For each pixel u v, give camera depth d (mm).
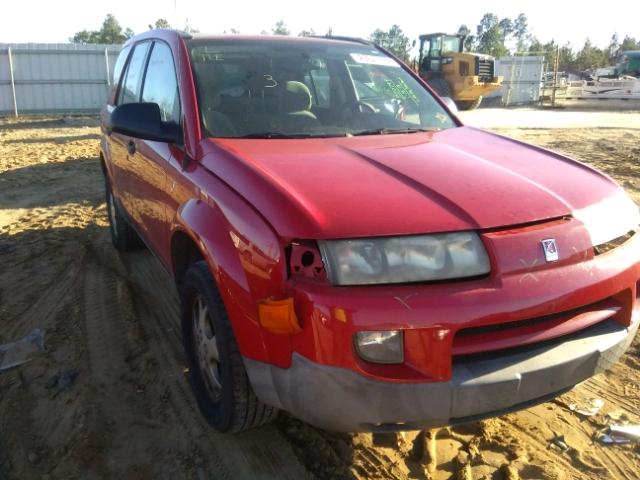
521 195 2521
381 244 2232
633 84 26875
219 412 2861
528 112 25141
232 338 2615
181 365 3703
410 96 4082
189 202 2932
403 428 2287
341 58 4109
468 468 2719
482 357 2293
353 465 2785
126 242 5656
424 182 2576
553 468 2730
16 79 22891
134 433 3066
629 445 2893
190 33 3979
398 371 2170
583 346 2414
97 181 9562
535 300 2244
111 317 4340
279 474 2750
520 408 2346
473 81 24234
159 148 3572
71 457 2895
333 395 2211
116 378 3566
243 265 2428
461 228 2291
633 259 2586
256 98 3533
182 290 3098
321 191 2461
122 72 5262
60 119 21594
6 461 2891
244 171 2666
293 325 2227
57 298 4680
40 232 6516
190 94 3379
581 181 2816
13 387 3469
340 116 3670
